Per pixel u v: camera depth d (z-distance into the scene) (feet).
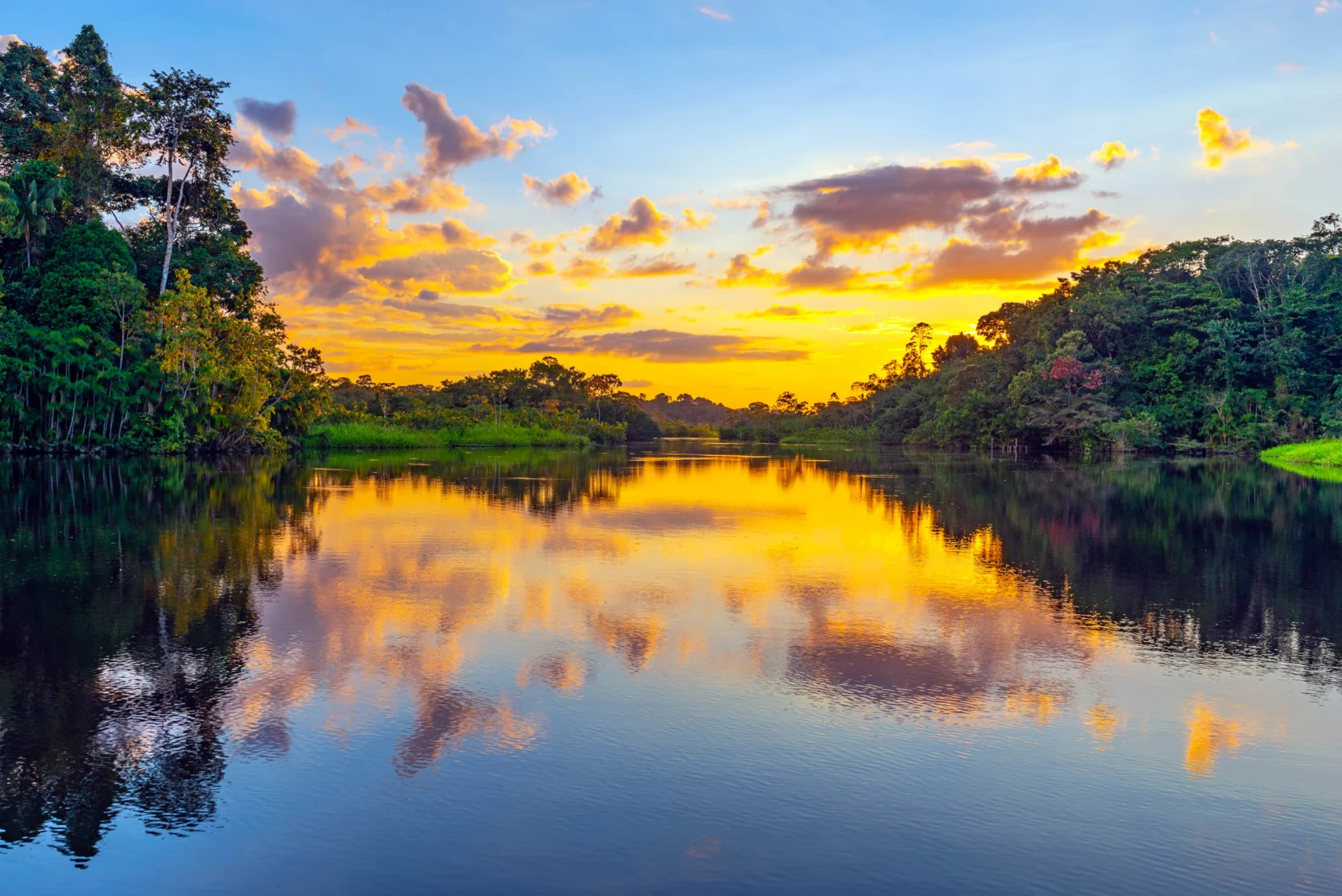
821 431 469.98
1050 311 277.44
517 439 328.70
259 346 194.29
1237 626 38.99
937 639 36.55
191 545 60.29
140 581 47.37
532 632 37.09
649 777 22.72
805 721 26.78
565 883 17.79
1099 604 43.45
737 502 98.37
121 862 18.57
